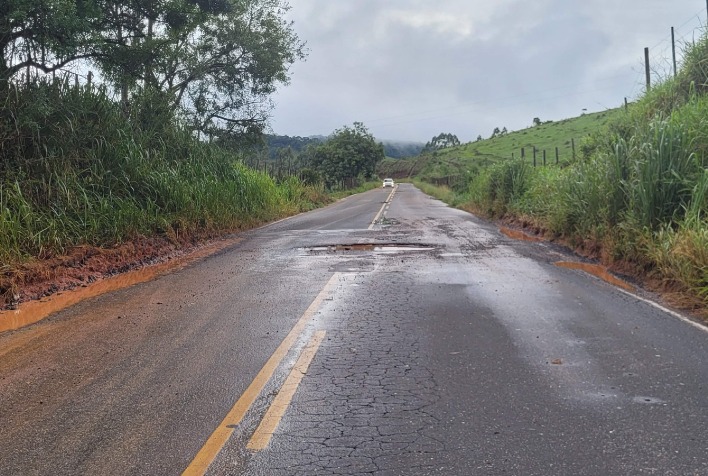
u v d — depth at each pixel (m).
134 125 15.88
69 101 12.81
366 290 8.28
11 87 11.64
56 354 5.57
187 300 7.93
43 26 11.63
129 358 5.39
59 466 3.38
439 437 3.63
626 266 9.32
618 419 3.85
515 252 12.04
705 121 9.55
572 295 7.71
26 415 4.13
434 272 9.68
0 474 3.30
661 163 9.14
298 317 6.78
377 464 3.31
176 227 14.19
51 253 10.02
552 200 14.77
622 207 10.45
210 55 23.59
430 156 132.75
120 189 13.02
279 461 3.37
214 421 3.95
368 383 4.60
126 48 15.05
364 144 78.31
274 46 24.17
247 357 5.33
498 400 4.21
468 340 5.71
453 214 25.09
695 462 3.27
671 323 6.25
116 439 3.71
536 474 3.17
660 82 14.44
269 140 28.11
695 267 7.30
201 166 17.55
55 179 11.29
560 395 4.27
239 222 18.92
